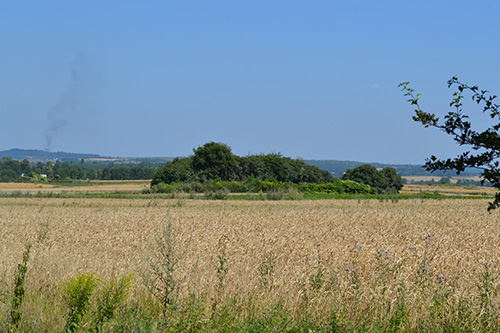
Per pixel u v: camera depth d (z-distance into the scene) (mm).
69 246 18469
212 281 10750
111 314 8109
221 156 102562
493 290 9383
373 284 9617
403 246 17734
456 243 19812
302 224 30250
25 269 8211
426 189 142000
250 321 8016
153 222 31188
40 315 8438
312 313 8617
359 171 118750
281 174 113375
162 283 10766
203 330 7473
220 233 23656
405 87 5727
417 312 8656
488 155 5391
